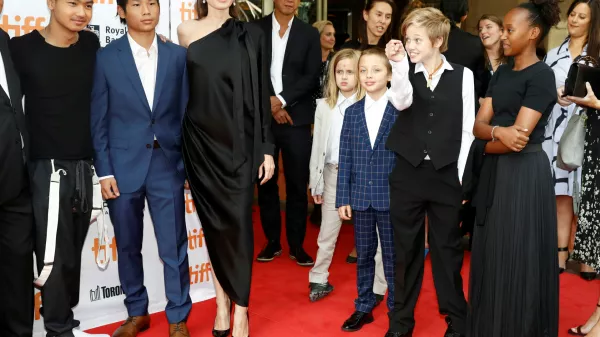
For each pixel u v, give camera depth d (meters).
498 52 4.20
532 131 2.39
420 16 2.45
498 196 2.45
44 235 2.46
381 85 2.74
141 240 2.83
